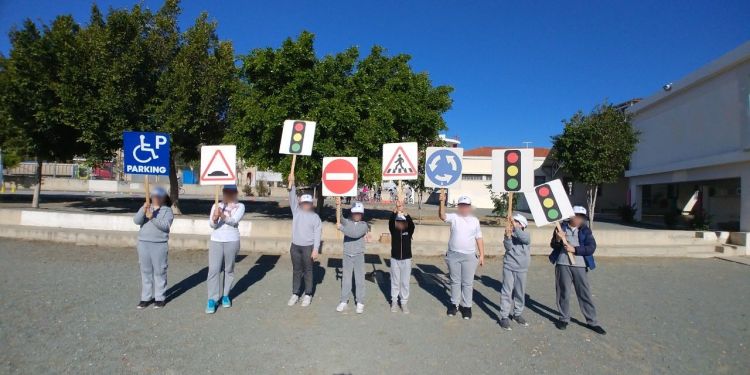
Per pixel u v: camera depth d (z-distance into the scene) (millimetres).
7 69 16781
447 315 6797
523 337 5898
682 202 26047
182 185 42062
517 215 6352
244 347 5191
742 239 14305
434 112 18078
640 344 5738
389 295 7926
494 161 6789
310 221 7043
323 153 14508
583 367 4949
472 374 4668
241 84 16531
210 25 17641
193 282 8359
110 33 15766
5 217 13898
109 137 16203
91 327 5664
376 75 16641
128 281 8102
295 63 14859
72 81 15500
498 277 9883
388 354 5141
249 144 15828
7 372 4285
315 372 4586
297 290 7090
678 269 11523
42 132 17359
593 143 17984
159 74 16859
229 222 6543
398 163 7535
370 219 20750
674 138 20672
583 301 6305
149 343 5203
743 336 6141
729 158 15820
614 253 13438
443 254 12414
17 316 5953
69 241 12234
